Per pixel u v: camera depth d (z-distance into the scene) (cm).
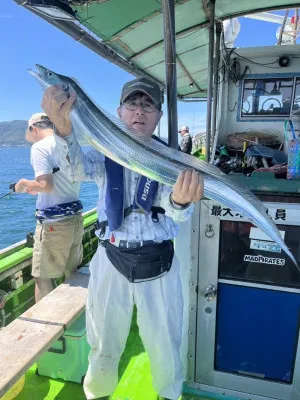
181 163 134
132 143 130
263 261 188
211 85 265
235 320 200
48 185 259
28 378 233
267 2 263
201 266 197
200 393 212
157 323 163
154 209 157
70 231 281
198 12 267
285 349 194
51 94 117
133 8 217
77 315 223
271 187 177
